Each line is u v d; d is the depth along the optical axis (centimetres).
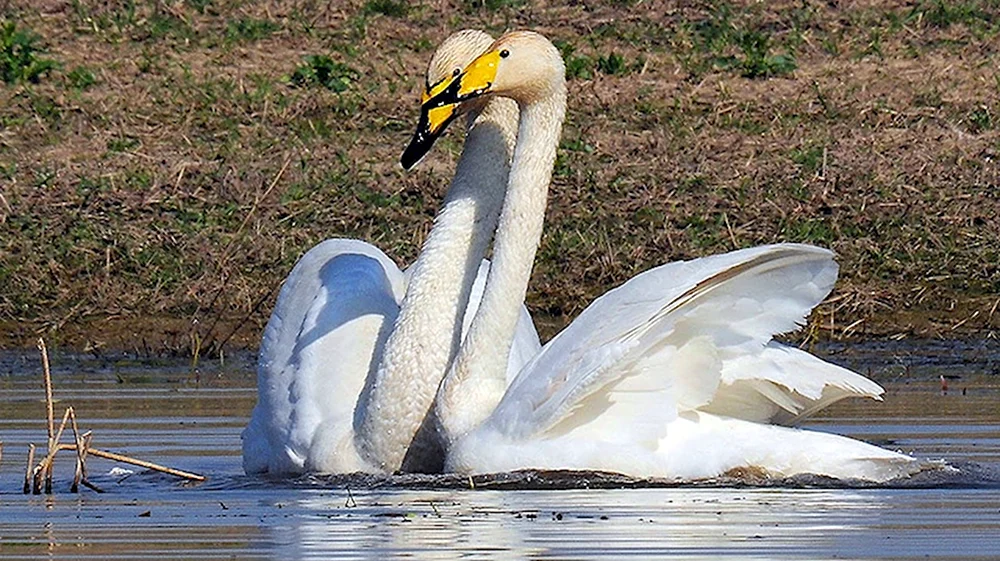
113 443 1123
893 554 755
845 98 2272
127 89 2317
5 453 1085
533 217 1003
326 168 2047
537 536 798
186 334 1683
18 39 2388
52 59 2402
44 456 1073
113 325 1702
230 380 1467
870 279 1777
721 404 989
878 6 2580
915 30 2498
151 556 766
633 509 863
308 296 1059
